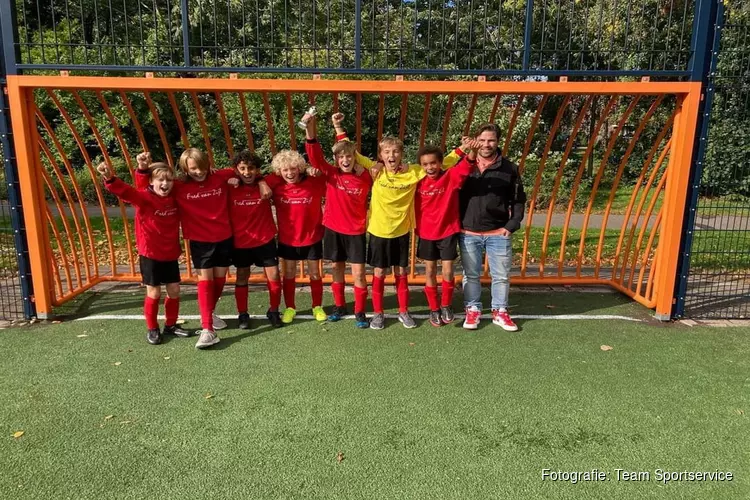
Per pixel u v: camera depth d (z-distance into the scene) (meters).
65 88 4.09
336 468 2.52
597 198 12.82
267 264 4.20
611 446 2.71
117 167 11.59
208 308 3.95
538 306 4.89
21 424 2.88
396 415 2.98
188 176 3.88
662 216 4.49
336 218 4.23
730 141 4.90
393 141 3.99
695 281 5.81
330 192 4.21
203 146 11.82
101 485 2.40
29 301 4.41
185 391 3.24
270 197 4.22
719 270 6.32
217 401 3.12
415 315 4.61
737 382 3.40
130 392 3.23
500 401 3.14
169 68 3.94
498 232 4.23
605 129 14.18
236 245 4.12
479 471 2.51
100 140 4.98
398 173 4.05
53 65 3.99
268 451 2.65
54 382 3.35
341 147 4.02
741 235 8.38
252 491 2.36
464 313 4.68
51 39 9.05
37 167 4.30
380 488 2.38
